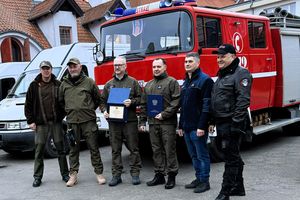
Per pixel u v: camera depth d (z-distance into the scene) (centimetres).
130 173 645
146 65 666
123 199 545
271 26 873
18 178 696
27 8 2102
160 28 678
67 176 655
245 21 760
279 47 848
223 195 498
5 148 845
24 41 1795
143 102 602
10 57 1742
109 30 754
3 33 1709
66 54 948
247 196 528
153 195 555
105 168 739
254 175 632
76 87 612
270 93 831
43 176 695
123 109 593
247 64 755
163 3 675
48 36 2012
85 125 616
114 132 614
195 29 643
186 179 627
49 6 1988
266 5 2398
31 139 820
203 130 527
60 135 643
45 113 629
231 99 488
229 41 712
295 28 916
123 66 606
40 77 638
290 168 669
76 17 2103
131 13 730
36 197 577
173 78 580
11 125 819
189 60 538
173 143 580
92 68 990
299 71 920
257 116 825
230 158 495
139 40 702
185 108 548
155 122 584
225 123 492
